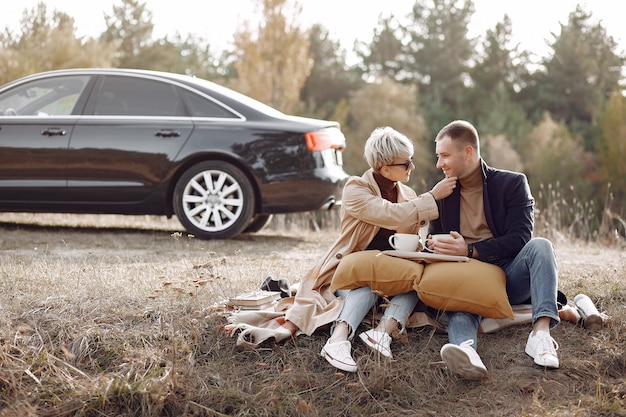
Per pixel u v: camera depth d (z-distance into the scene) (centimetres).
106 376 370
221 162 695
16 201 702
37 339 392
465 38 5028
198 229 704
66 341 392
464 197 400
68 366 379
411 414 358
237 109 702
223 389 366
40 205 702
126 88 708
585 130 4359
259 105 723
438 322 402
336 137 735
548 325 378
